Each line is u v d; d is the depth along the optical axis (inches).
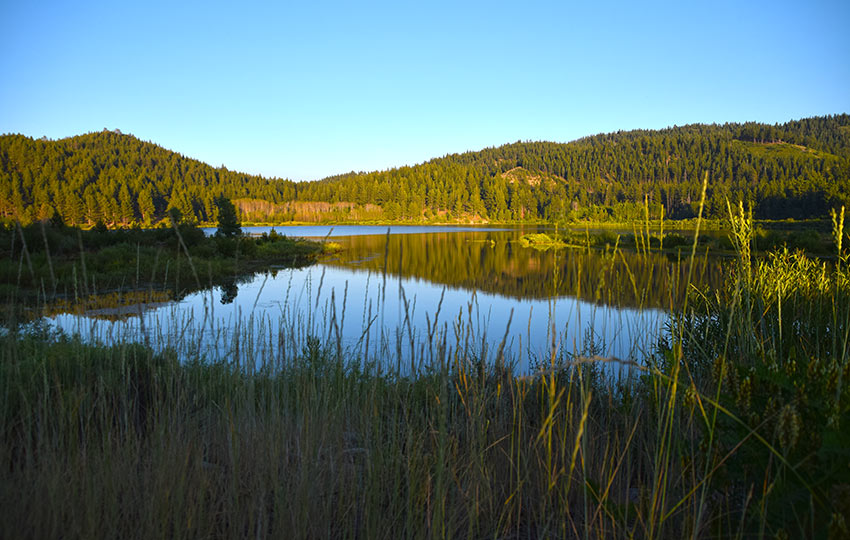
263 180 7086.6
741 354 94.8
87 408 91.0
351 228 4303.6
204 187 5659.5
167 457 73.0
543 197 4532.5
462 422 92.5
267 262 1074.1
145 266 658.8
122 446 81.0
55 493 65.6
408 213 5698.8
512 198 4990.2
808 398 57.1
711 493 63.2
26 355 117.8
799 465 50.3
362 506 73.9
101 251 740.7
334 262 1095.0
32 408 89.8
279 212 5900.6
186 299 488.4
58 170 5482.3
